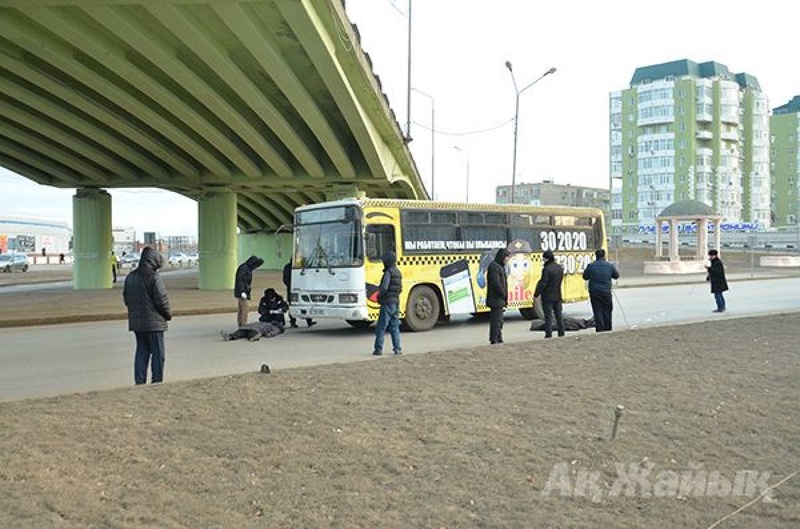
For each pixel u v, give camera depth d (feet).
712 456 20.11
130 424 22.18
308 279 57.06
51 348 49.96
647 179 372.38
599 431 22.00
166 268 261.03
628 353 36.01
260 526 14.99
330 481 17.61
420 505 16.24
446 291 59.11
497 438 21.13
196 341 52.24
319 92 86.12
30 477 17.49
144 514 15.40
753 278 142.41
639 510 16.31
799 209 388.78
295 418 23.04
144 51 68.13
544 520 15.58
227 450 19.83
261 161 113.60
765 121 379.55
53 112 89.61
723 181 364.58
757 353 36.04
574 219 70.13
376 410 24.12
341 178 113.80
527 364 32.89
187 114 86.17
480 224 62.03
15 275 191.11
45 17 60.85
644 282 130.41
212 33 67.72
